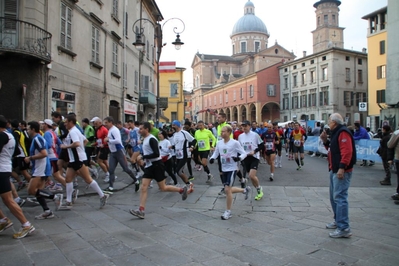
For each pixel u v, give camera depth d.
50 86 12.20
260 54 68.31
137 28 22.08
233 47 83.25
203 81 82.00
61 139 8.46
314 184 9.87
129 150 12.40
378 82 36.41
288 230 5.47
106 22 17.59
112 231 5.36
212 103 77.44
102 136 9.61
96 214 6.40
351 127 15.16
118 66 19.61
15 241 4.86
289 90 54.72
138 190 8.73
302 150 13.20
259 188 7.79
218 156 6.62
